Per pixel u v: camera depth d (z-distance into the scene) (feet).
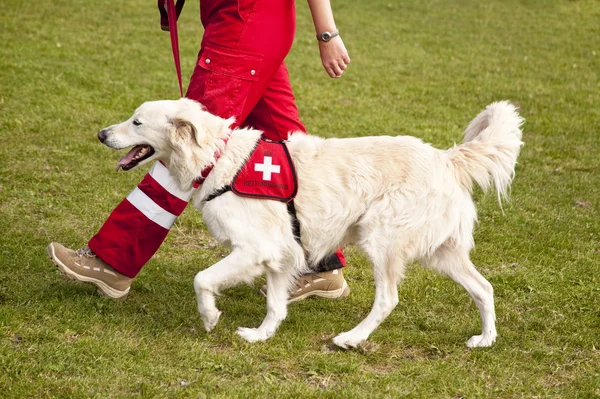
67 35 36.06
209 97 12.32
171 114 11.84
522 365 11.76
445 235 12.03
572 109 30.09
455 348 12.30
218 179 11.73
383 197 11.81
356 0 56.59
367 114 27.45
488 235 17.44
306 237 12.16
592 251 16.67
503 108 12.39
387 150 12.03
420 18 51.49
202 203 12.02
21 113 23.63
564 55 41.70
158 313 12.97
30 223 16.28
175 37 13.61
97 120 23.93
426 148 12.14
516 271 15.60
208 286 11.73
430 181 11.81
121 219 12.78
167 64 32.50
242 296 14.23
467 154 12.14
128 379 10.55
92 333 11.96
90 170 19.76
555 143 25.31
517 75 36.24
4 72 27.99
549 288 14.73
